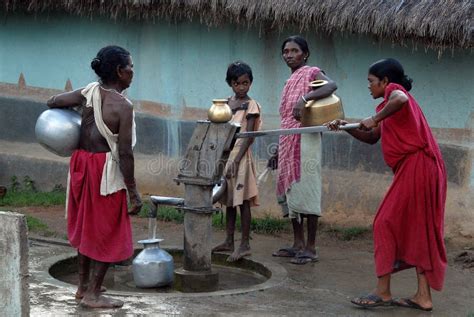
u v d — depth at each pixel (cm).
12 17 1030
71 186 558
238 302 585
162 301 579
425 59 788
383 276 581
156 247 642
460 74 773
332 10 771
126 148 543
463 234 772
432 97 788
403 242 579
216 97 909
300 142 697
